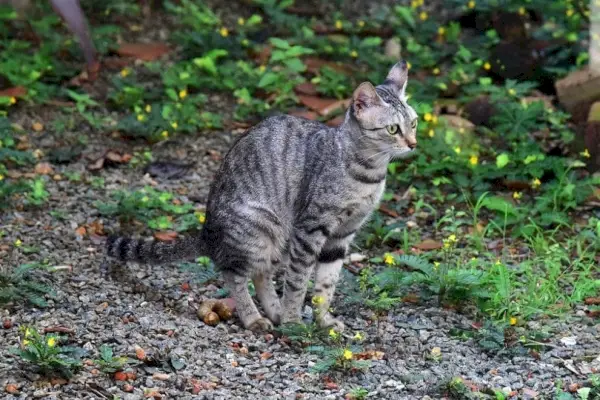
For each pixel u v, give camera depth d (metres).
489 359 10.01
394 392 9.29
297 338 10.08
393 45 17.64
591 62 15.94
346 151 10.02
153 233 12.48
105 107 15.65
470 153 14.39
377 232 12.56
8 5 17.45
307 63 16.98
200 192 13.63
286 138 10.39
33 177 13.55
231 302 10.91
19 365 9.16
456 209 13.45
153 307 10.73
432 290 10.99
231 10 19.08
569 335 10.43
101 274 11.34
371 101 9.92
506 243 12.58
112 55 17.06
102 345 9.62
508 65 16.70
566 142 14.67
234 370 9.52
